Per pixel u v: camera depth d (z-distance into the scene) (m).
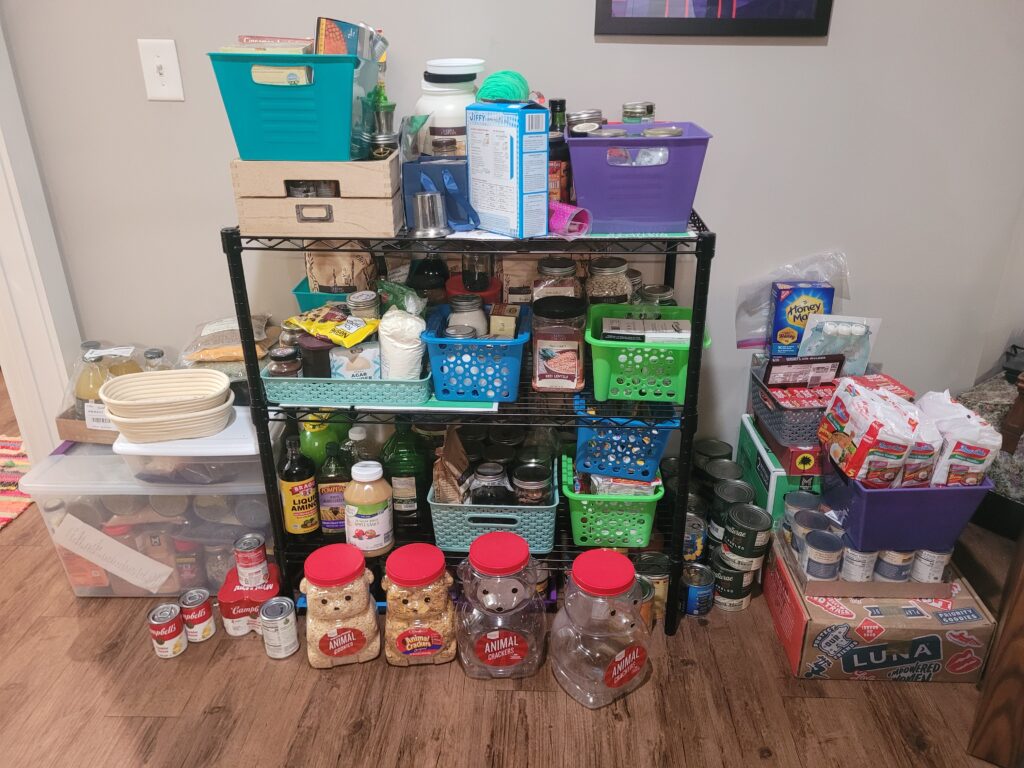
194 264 1.83
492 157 1.31
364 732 1.40
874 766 1.33
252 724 1.41
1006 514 1.85
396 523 1.69
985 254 1.79
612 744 1.38
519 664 1.51
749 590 1.69
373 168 1.29
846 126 1.65
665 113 1.65
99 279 1.86
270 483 1.57
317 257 1.56
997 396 1.84
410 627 1.49
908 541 1.45
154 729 1.40
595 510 1.58
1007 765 1.33
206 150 1.71
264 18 1.59
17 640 1.61
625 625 1.44
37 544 1.92
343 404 1.50
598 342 1.41
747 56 1.59
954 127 1.65
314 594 1.47
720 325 1.86
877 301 1.84
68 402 1.78
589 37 1.58
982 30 1.56
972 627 1.44
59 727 1.41
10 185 1.67
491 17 1.58
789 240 1.77
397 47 1.61
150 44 1.61
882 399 1.45
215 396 1.58
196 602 1.59
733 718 1.43
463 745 1.37
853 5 1.54
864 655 1.47
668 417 1.48
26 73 1.64
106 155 1.72
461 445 1.68
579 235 1.35
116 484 1.62
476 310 1.50
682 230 1.38
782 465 1.68
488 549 1.45
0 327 1.82
